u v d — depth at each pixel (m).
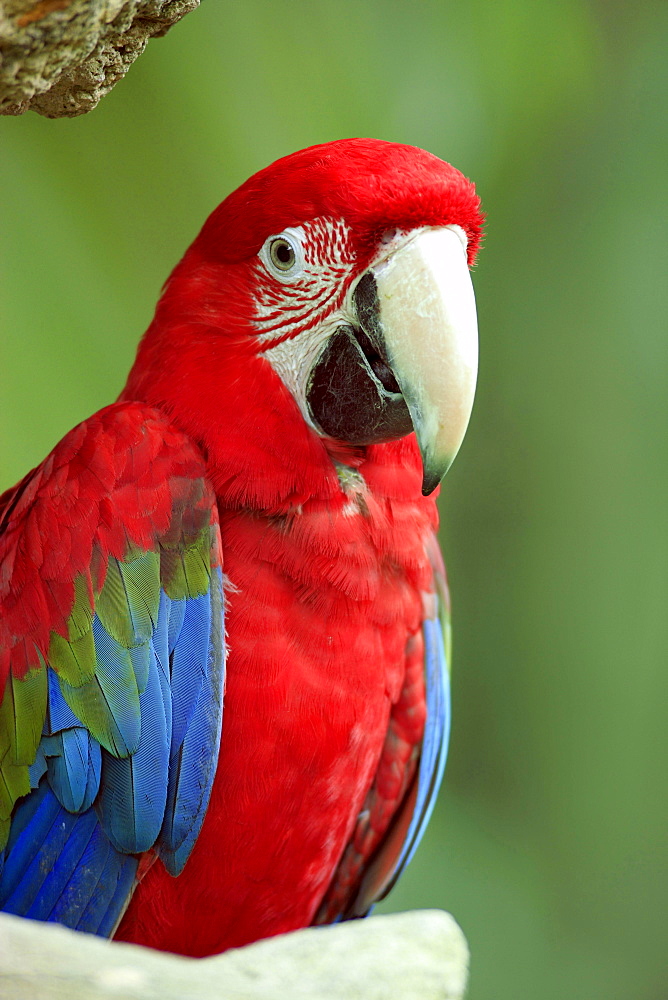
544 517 10.61
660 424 10.36
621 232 10.24
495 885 10.07
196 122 7.97
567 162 10.19
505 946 9.76
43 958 2.62
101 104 7.76
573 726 10.45
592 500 10.52
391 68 8.63
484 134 9.48
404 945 2.82
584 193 10.23
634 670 10.40
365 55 8.46
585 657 10.51
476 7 8.94
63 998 2.49
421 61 8.77
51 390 7.60
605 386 10.42
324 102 8.30
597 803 10.30
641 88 10.08
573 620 10.55
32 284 7.59
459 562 10.82
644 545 10.45
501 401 10.68
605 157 10.17
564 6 9.39
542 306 10.45
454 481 10.82
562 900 10.18
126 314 7.86
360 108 8.46
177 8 4.08
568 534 10.56
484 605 10.72
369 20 8.48
